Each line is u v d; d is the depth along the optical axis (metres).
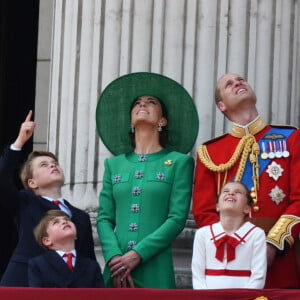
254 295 31.72
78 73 41.06
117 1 40.69
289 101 40.41
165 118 37.81
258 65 40.12
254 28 40.19
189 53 40.06
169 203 36.28
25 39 53.62
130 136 38.22
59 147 41.34
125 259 35.31
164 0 40.41
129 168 36.91
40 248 34.72
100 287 33.44
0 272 51.59
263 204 35.56
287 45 40.47
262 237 33.53
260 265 33.28
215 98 37.34
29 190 35.78
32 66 53.47
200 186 36.19
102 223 36.56
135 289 31.73
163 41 40.22
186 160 36.69
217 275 33.44
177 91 37.97
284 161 35.88
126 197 36.50
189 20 40.22
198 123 37.91
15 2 53.72
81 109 40.81
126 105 38.34
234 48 40.03
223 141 36.81
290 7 40.69
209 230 33.88
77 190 40.41
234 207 33.59
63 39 41.94
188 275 38.75
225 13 40.19
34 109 53.16
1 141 53.03
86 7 41.12
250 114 36.69
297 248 35.38
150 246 35.44
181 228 35.88
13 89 53.38
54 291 31.53
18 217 35.59
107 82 40.44
